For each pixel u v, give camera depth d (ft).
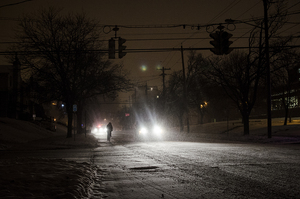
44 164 31.37
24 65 100.99
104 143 87.56
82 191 21.48
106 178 28.45
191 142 82.02
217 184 24.45
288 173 28.35
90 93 121.80
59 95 106.93
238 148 56.80
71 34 102.06
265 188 22.45
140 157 45.60
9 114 158.92
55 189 20.39
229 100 187.01
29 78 105.09
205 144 70.90
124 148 65.10
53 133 168.25
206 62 124.88
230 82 115.75
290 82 128.67
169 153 49.67
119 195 21.61
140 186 24.68
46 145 77.20
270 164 34.37
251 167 32.48
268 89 87.66
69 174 26.20
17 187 20.07
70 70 103.50
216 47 54.49
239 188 22.76
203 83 157.28
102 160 42.80
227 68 112.37
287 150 51.11
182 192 22.12
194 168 33.06
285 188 22.30
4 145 71.36
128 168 34.60
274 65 107.24
